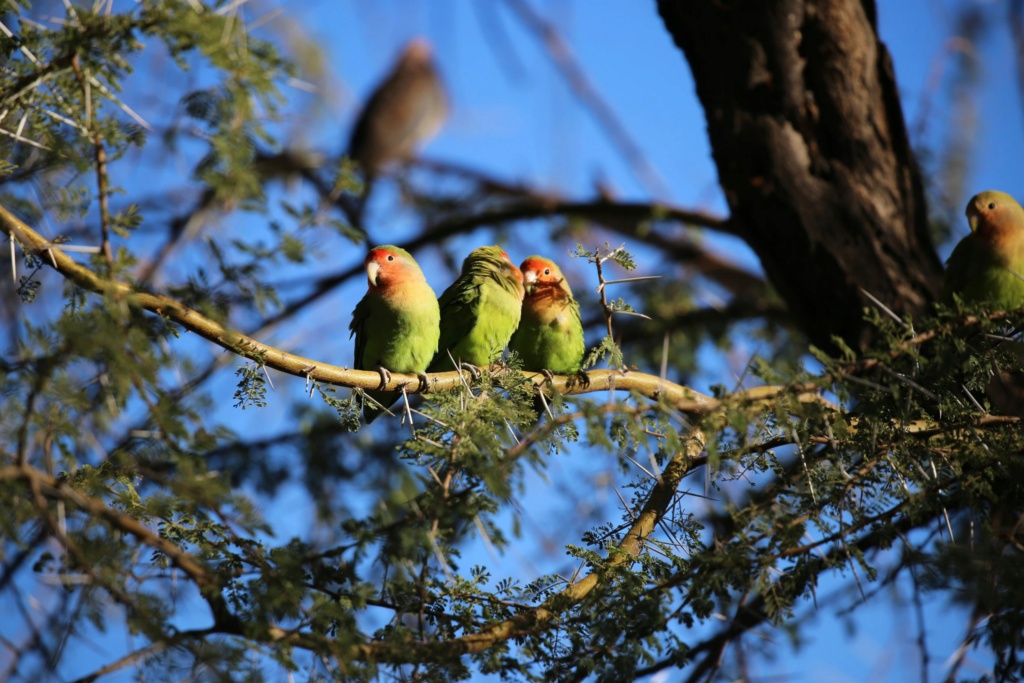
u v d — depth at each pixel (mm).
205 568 6910
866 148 12250
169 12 7301
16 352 7574
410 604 7754
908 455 8156
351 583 7363
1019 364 8281
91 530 6941
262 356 8312
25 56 7883
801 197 12094
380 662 7121
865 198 12148
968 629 8602
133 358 6555
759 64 12406
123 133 7738
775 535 7828
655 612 7543
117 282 7254
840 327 12164
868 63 12391
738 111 12453
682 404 8125
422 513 7387
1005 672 7906
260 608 6789
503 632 7617
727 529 13672
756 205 12344
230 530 7375
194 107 7336
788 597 7684
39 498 6273
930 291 12141
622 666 7363
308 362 8633
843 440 8250
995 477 8555
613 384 9742
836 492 7984
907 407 8094
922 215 12664
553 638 7918
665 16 13391
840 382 7895
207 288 7707
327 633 7430
